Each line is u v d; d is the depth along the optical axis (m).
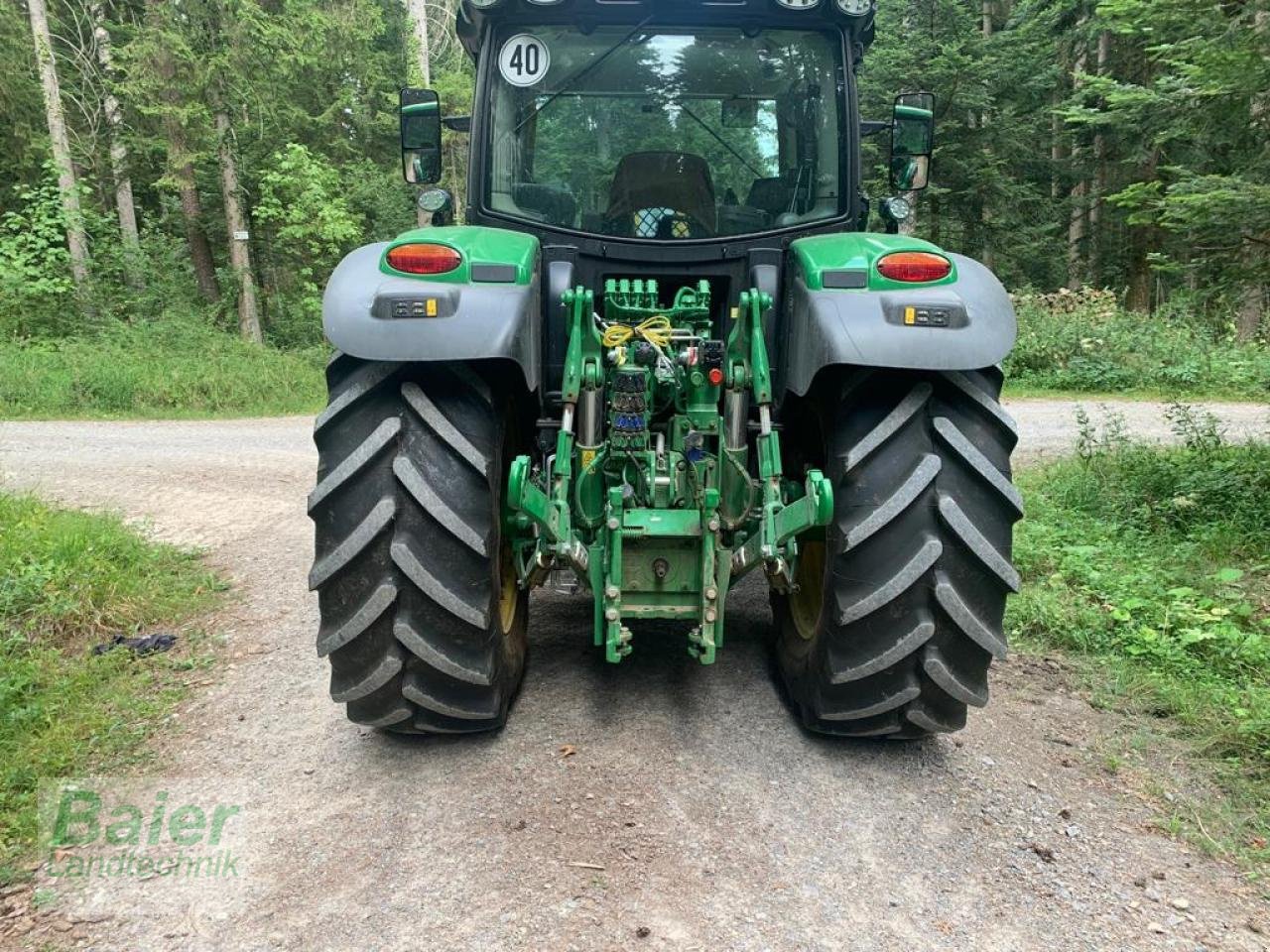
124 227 18.33
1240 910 2.14
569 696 3.16
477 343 2.44
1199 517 5.29
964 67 16.44
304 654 3.57
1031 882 2.23
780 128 3.18
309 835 2.38
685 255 3.15
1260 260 5.21
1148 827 2.48
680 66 3.16
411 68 19.59
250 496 6.23
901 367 2.47
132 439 8.80
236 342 14.85
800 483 3.19
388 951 1.96
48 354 12.49
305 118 18.23
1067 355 13.87
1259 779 2.71
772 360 3.10
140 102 16.23
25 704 3.03
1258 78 4.83
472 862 2.25
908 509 2.52
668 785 2.61
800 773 2.69
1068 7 17.44
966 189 18.56
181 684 3.30
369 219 20.12
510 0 3.06
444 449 2.54
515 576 3.17
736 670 3.41
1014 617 3.91
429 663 2.54
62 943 1.98
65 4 17.95
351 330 2.47
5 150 17.91
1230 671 3.47
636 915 2.07
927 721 2.66
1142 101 5.50
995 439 2.62
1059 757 2.85
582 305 2.73
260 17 16.30
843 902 2.13
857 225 3.28
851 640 2.60
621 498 2.72
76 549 4.26
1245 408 10.98
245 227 19.39
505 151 3.19
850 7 3.02
